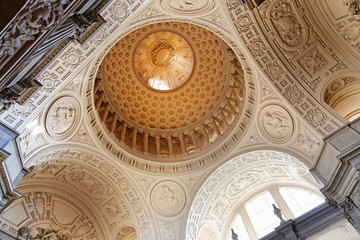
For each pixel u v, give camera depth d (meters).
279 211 12.83
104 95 16.39
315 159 11.97
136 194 14.89
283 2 11.98
